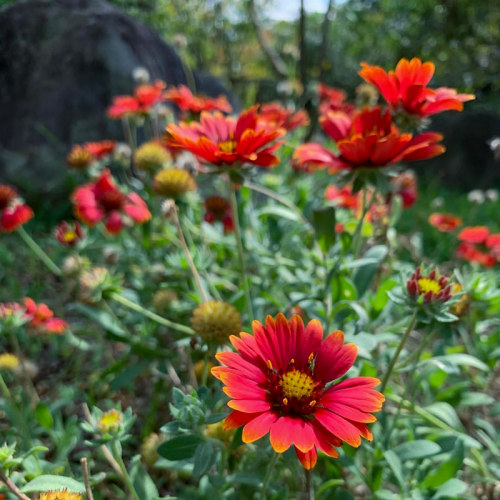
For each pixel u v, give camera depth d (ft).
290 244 10.40
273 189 11.53
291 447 4.60
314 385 4.21
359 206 8.95
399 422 6.97
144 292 9.74
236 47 41.09
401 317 9.35
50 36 16.51
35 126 16.10
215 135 6.68
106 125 16.03
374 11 33.94
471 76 29.60
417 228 17.28
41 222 15.21
